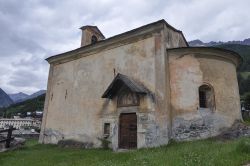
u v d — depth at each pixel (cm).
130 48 1399
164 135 1148
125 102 1327
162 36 1277
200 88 1276
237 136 1194
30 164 925
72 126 1583
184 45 1578
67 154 1152
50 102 1794
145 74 1291
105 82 1473
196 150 812
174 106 1223
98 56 1567
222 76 1326
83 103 1567
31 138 2505
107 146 1351
